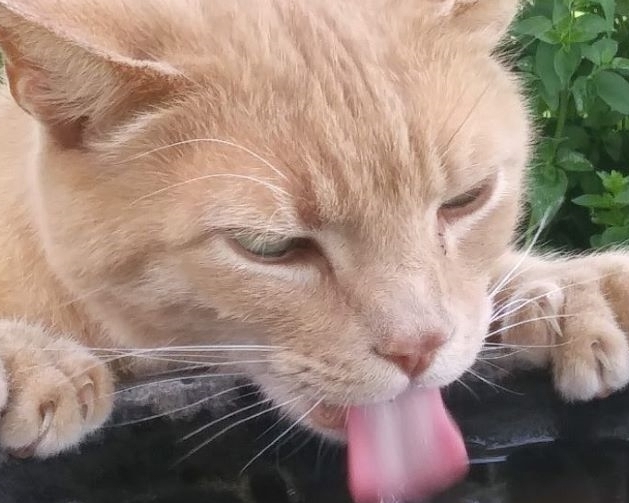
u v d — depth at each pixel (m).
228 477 0.30
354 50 0.29
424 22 0.30
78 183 0.29
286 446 0.30
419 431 0.29
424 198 0.28
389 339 0.27
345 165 0.27
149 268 0.29
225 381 0.30
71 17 0.27
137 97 0.28
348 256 0.28
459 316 0.29
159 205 0.28
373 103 0.28
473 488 0.30
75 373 0.29
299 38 0.29
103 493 0.29
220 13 0.29
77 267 0.30
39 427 0.28
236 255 0.28
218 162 0.27
